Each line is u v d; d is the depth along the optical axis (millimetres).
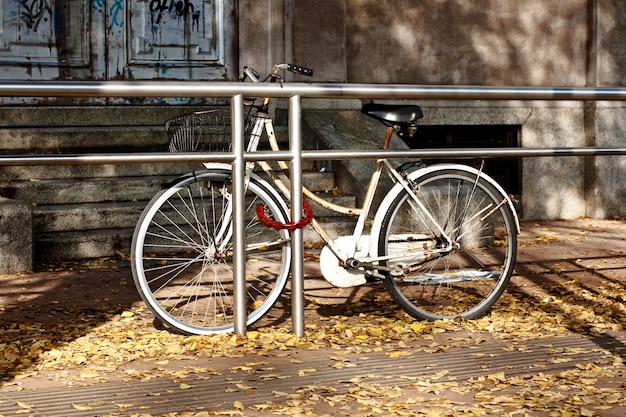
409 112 5090
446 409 3701
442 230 5254
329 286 6227
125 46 9367
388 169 5188
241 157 4703
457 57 10234
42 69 9070
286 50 9508
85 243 7215
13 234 6672
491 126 10422
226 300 5746
